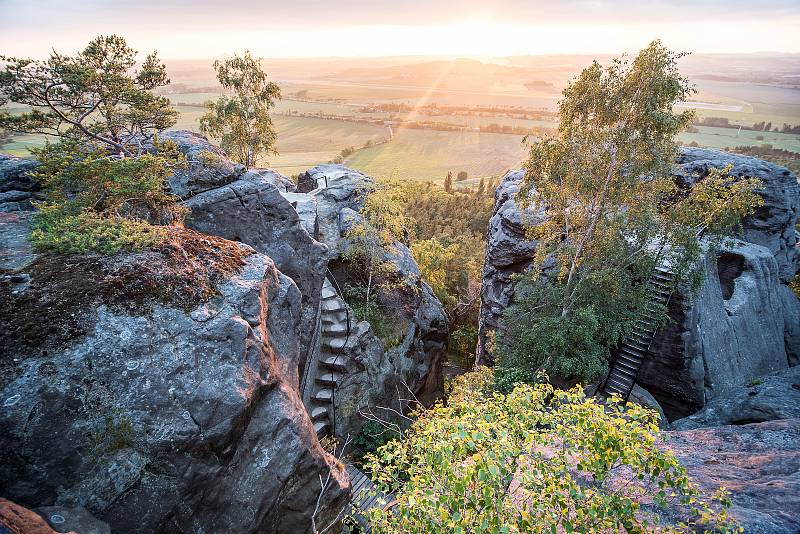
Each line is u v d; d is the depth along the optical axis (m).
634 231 18.58
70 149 12.84
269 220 16.14
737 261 23.92
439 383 28.00
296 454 9.39
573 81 17.23
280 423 9.33
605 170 17.28
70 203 11.64
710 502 7.89
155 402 7.83
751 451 10.67
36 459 6.84
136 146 17.22
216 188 15.48
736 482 8.94
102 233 10.36
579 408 7.21
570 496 6.28
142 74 18.08
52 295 8.52
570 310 19.19
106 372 7.77
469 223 73.50
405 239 30.83
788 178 26.92
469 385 20.28
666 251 18.47
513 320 20.50
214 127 32.88
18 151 54.91
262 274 11.17
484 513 6.11
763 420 13.52
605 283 18.23
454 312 41.50
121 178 11.17
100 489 7.11
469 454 7.32
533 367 19.16
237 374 8.75
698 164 27.02
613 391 18.91
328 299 20.94
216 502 8.28
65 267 9.31
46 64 15.03
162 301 9.16
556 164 17.50
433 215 73.31
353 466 17.25
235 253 11.70
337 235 23.53
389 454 8.21
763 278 24.08
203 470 8.00
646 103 15.59
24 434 6.83
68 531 6.33
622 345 19.92
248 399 8.59
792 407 13.45
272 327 11.34
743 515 7.30
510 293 25.20
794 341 26.80
